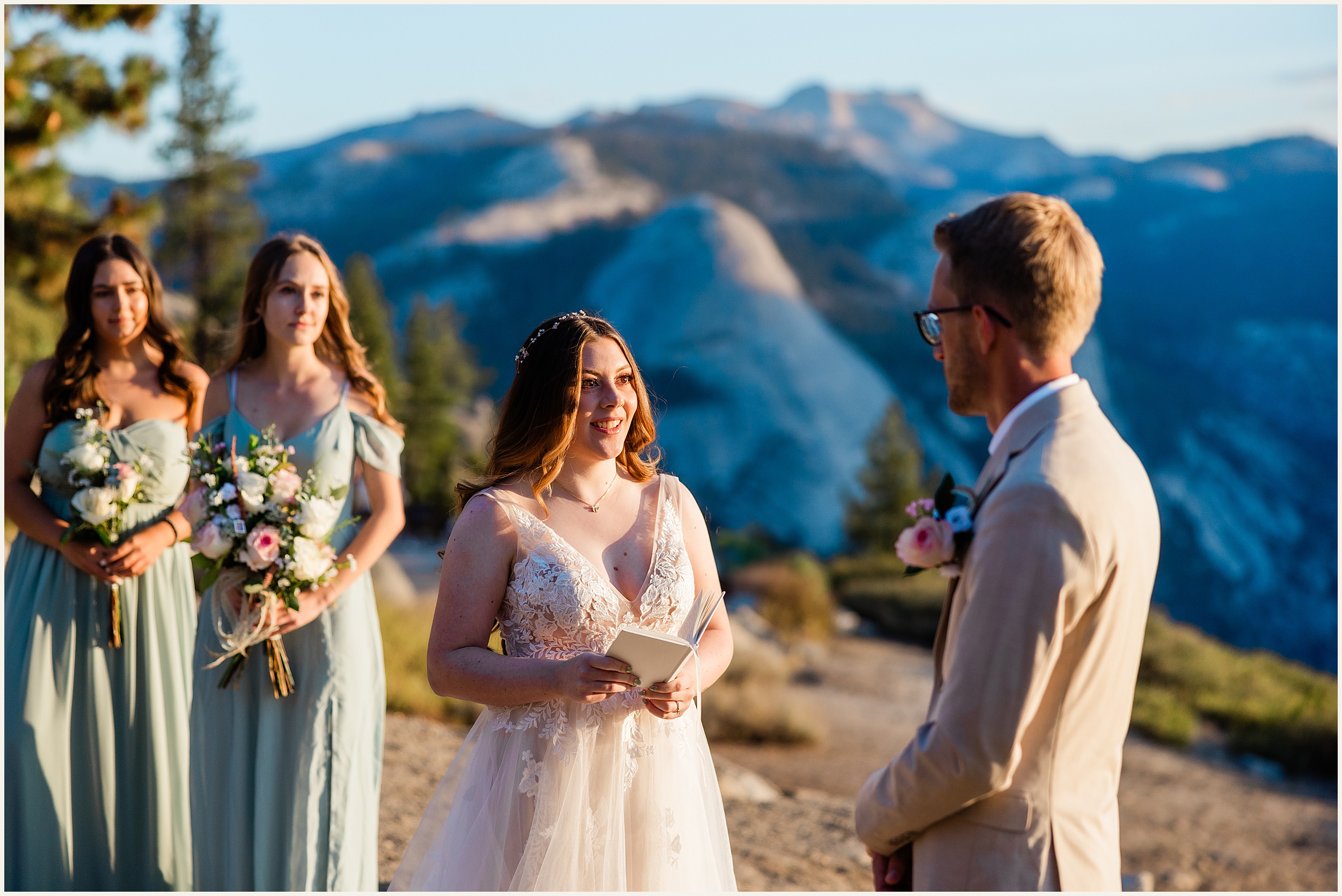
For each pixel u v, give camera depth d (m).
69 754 3.30
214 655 3.11
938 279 1.94
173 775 3.45
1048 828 1.76
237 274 36.91
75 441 3.34
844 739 10.07
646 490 2.66
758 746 9.52
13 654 3.28
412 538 36.72
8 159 7.52
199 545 3.01
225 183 36.97
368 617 3.32
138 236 8.46
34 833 3.22
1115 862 1.83
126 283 3.42
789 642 15.07
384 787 4.95
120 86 7.91
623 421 2.50
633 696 2.43
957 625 1.88
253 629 3.01
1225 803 8.84
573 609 2.36
